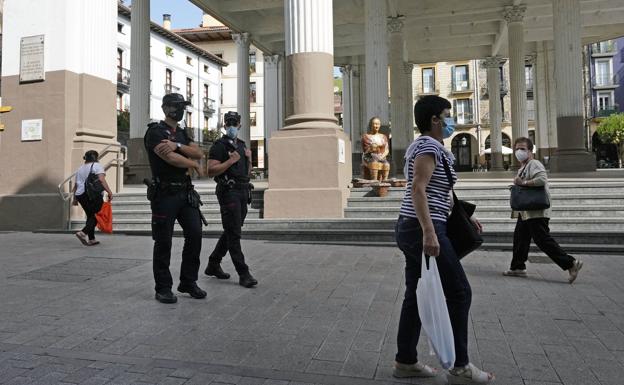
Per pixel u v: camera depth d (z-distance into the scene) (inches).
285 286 197.5
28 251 281.6
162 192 177.0
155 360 122.0
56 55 374.3
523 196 204.1
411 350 110.1
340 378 110.9
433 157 106.3
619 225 289.9
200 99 1875.0
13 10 384.5
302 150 337.7
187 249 182.4
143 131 632.4
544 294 184.2
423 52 1160.2
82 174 299.0
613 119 1637.6
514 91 842.2
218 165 194.1
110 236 343.9
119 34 1473.9
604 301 174.1
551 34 1031.6
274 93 1056.8
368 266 234.1
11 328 147.2
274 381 109.3
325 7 343.9
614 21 953.5
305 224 321.4
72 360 122.2
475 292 187.8
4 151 382.3
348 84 1186.6
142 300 178.7
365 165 368.8
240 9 850.8
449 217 110.9
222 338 137.9
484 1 829.2
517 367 116.0
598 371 113.4
